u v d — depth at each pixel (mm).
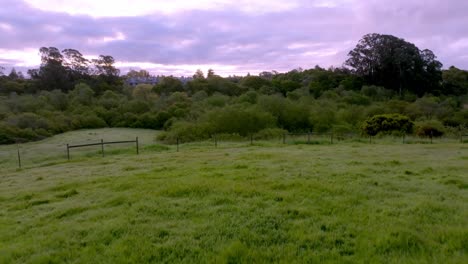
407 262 3555
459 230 4285
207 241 4273
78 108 49188
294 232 4504
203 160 12484
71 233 4695
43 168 13336
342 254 3867
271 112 36125
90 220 5305
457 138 22328
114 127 48719
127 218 5262
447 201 5820
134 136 39000
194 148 18531
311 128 36188
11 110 42656
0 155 22609
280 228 4703
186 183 7422
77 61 62250
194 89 60188
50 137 38250
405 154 13234
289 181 7547
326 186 6969
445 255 3691
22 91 56188
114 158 15125
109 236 4508
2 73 58500
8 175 11961
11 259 3934
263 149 16375
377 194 6383
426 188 6871
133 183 7973
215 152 15484
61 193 7418
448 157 12062
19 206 6461
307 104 39188
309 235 4383
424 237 4188
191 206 5828
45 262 3836
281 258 3783
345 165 10133
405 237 4129
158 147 19141
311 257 3754
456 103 45062
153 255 3932
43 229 4961
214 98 44781
